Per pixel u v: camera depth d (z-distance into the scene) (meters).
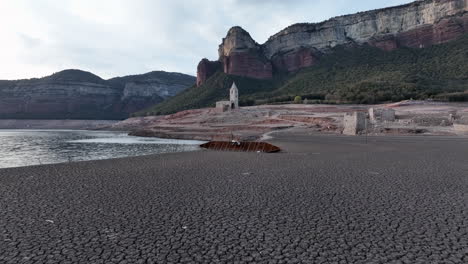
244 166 16.56
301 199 8.62
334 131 67.94
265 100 163.25
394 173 13.38
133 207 7.84
